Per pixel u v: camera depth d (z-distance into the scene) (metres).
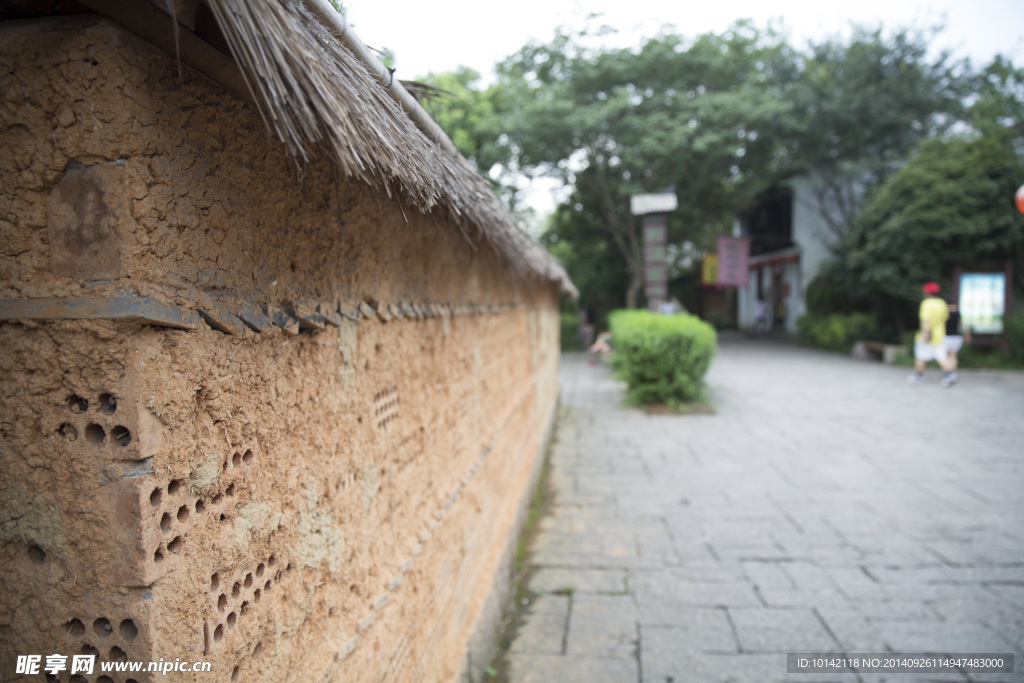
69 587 0.96
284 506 1.30
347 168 0.94
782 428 8.30
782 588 3.84
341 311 1.55
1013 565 4.07
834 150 18.36
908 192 14.69
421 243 2.23
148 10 0.85
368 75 1.30
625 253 19.67
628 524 4.96
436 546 2.39
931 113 17.38
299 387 1.35
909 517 4.95
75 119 0.92
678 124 16.28
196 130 1.03
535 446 6.04
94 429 0.94
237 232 1.14
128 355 0.90
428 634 2.24
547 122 15.58
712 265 21.77
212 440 1.07
